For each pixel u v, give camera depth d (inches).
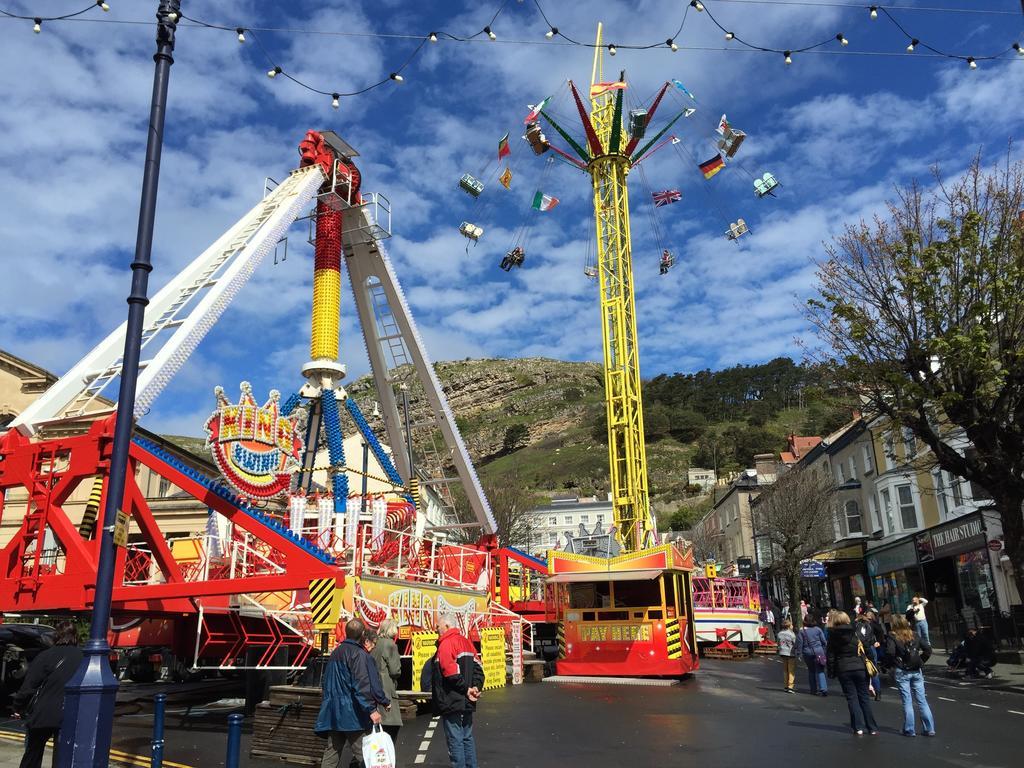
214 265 649.6
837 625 443.2
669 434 5954.7
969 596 1095.6
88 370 546.0
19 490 1163.3
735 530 2399.1
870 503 1460.4
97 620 257.0
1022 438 669.3
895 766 341.1
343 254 812.0
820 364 789.2
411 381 1038.4
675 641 760.3
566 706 556.4
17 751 393.4
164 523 1189.1
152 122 308.7
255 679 536.1
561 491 5339.6
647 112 1430.9
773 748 386.9
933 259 671.1
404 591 571.2
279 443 558.3
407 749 395.5
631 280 1425.9
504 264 1342.3
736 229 1370.6
